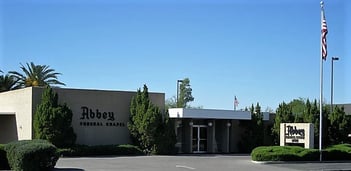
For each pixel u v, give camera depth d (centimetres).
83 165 2605
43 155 2088
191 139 3981
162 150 3659
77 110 3547
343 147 3441
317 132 4197
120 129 3719
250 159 3241
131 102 3738
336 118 4322
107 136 3659
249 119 4150
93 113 3612
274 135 4262
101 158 3159
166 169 2469
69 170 2320
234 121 4278
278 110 4294
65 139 3331
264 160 2994
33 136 3388
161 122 3684
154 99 3891
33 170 2067
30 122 3416
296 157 3092
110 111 3684
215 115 3919
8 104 3797
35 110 3419
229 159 3225
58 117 3300
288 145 3484
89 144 3578
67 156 3262
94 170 2345
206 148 4112
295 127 3431
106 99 3678
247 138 4219
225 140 4191
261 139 4244
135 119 3684
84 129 3566
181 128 4012
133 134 3688
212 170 2477
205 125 4119
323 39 3167
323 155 3225
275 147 3155
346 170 2703
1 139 3881
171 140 3716
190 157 3384
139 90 3731
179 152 3953
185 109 3744
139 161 2933
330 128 4306
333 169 2714
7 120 3800
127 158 3183
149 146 3647
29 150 2056
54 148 2136
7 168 2286
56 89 3466
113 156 3378
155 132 3631
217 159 3206
